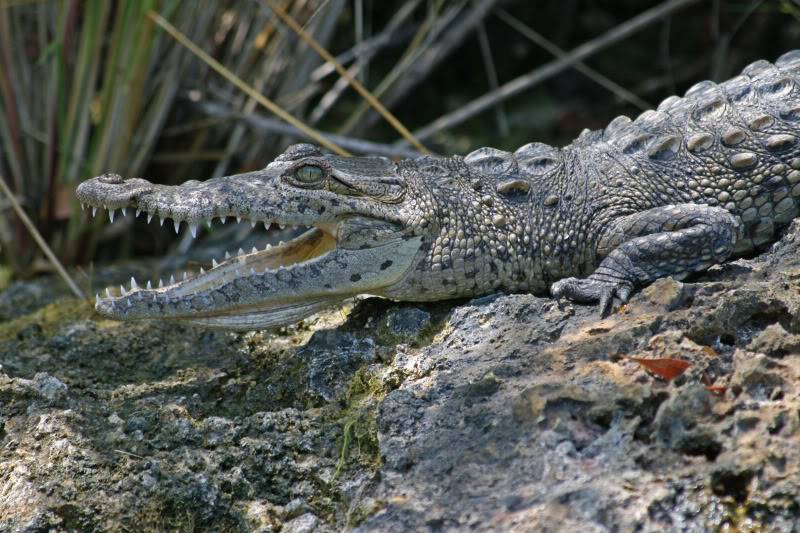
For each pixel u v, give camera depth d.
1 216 15.80
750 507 7.29
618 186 10.41
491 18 24.77
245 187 9.88
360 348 9.98
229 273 10.17
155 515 8.66
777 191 10.35
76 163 15.49
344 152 15.20
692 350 8.40
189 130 17.05
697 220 9.72
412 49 18.19
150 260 16.00
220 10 16.80
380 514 7.95
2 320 13.77
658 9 17.88
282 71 17.20
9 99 15.15
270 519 8.60
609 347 8.66
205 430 9.36
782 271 9.27
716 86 11.40
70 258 16.14
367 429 9.00
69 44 15.08
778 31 22.97
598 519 7.23
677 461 7.61
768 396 7.93
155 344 11.30
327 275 9.96
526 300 9.82
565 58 17.95
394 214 10.03
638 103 17.88
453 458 8.15
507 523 7.40
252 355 10.81
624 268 9.64
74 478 8.88
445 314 10.31
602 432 7.94
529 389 8.28
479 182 10.58
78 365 11.11
